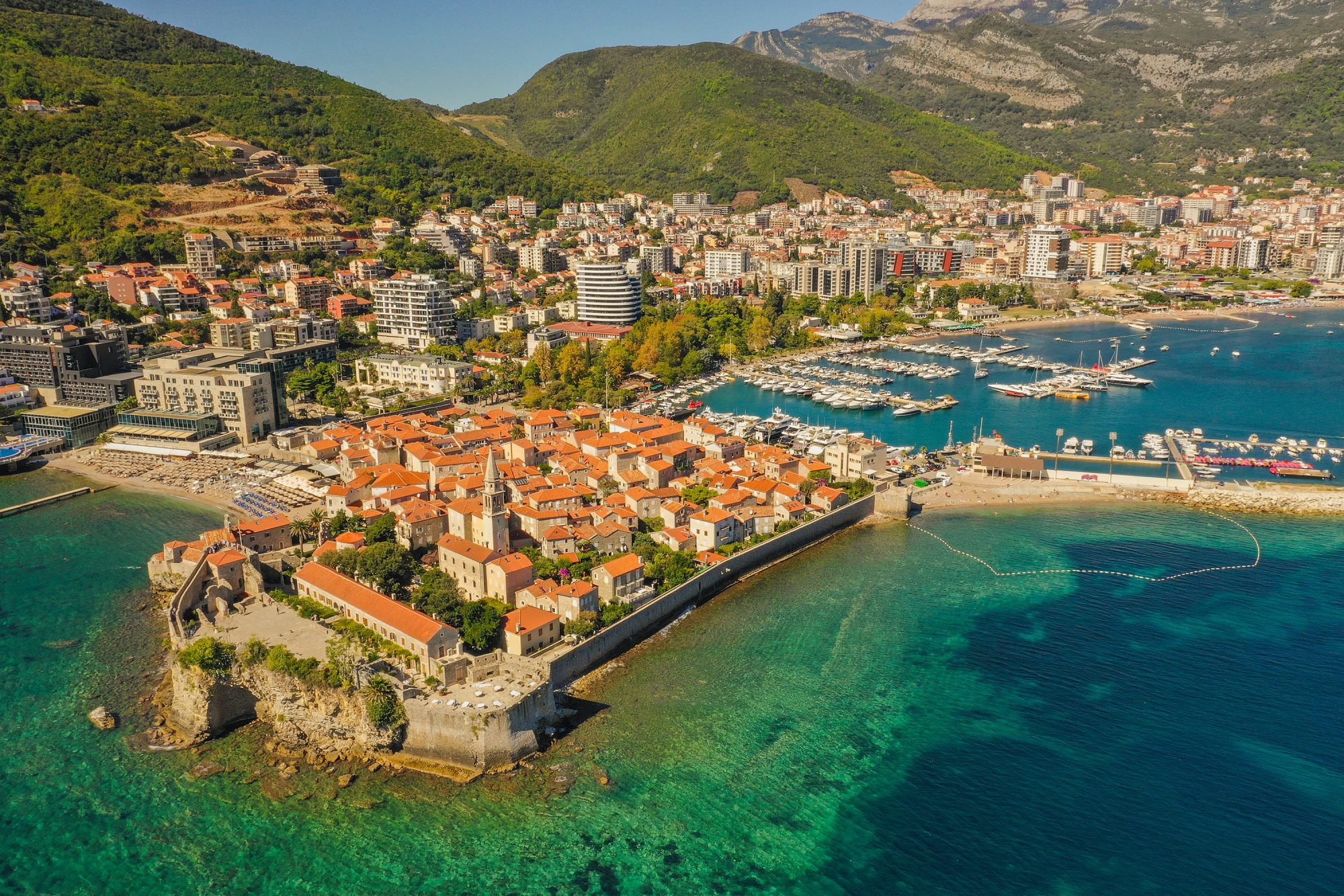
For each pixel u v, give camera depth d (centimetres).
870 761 14988
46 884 12344
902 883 12500
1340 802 13825
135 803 13850
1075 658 18025
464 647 17100
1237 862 12762
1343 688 16725
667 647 18500
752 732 15700
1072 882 12475
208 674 15325
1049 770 14712
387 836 13200
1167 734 15538
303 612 17688
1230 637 18675
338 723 15012
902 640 18850
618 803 13912
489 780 14275
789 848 13125
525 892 12269
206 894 12200
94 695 16512
